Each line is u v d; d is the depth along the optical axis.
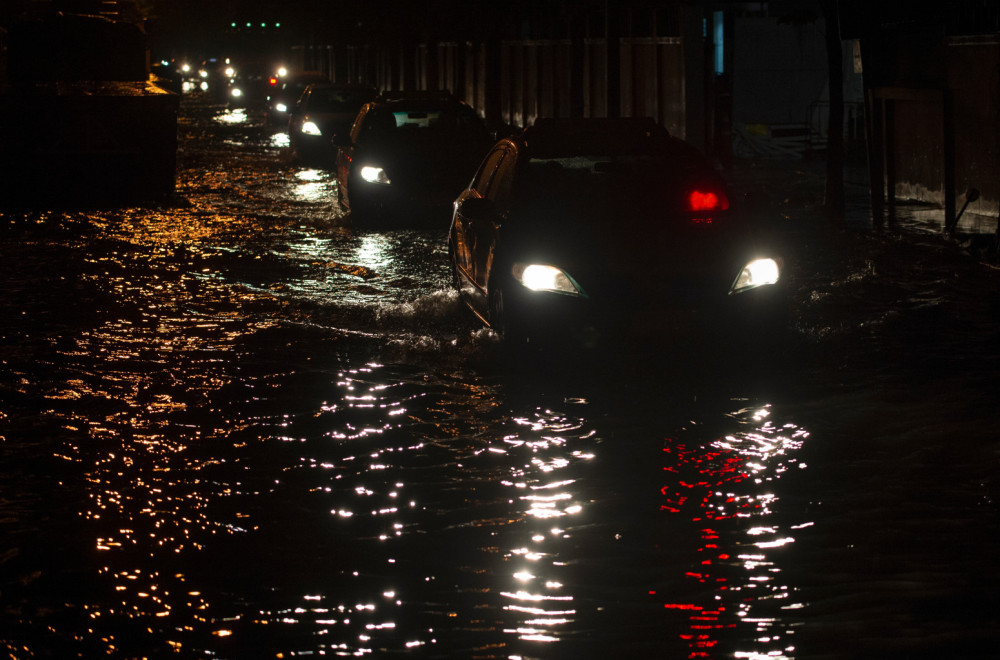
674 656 4.68
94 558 5.72
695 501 6.39
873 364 9.23
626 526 6.05
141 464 7.14
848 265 13.76
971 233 16.06
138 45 27.28
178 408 8.35
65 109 21.59
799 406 8.15
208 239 16.89
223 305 12.02
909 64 18.77
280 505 6.43
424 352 9.91
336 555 5.74
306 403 8.45
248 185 24.75
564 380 8.97
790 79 31.92
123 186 22.06
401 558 5.69
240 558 5.71
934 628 4.88
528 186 10.05
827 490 6.52
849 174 24.09
